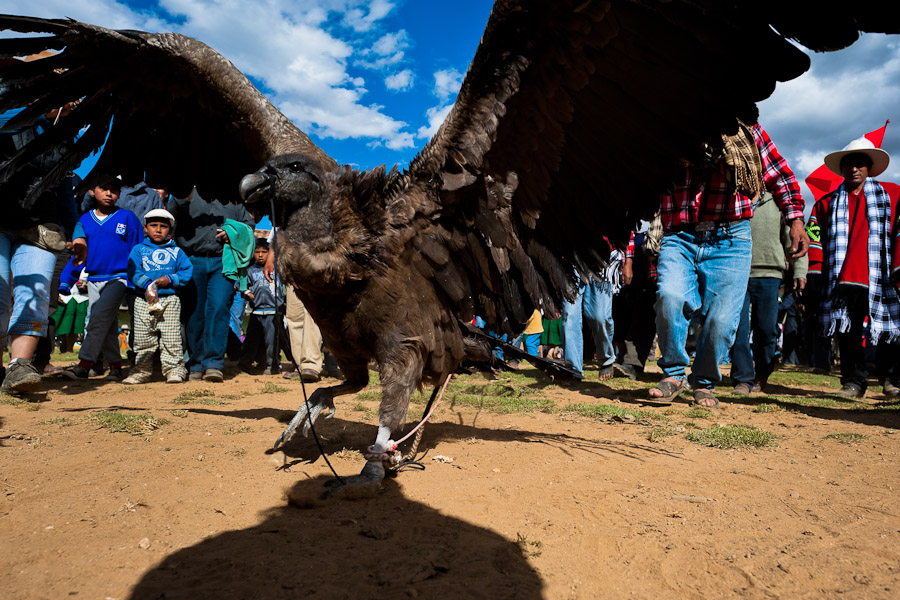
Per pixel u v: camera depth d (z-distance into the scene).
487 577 1.94
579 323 7.54
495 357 3.83
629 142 3.10
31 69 3.74
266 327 8.46
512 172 3.10
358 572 1.94
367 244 2.93
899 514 2.62
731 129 2.91
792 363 13.88
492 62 2.74
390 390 3.07
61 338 11.32
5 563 1.98
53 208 5.42
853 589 1.92
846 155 6.93
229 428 4.26
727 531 2.41
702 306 5.69
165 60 3.57
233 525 2.37
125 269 7.14
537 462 3.44
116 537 2.22
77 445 3.64
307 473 3.13
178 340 7.12
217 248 7.37
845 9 2.43
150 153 4.33
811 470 3.36
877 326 6.54
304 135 3.54
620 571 2.04
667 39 2.68
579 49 2.71
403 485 2.97
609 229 3.44
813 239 7.73
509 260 3.47
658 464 3.45
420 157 2.99
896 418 5.17
